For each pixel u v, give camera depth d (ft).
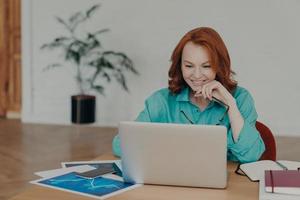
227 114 6.68
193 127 5.30
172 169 5.54
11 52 20.25
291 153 15.08
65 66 19.54
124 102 19.25
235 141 6.42
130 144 5.58
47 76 19.80
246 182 5.81
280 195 5.06
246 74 18.12
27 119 20.10
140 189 5.58
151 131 5.43
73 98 17.16
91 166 6.63
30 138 16.94
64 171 6.40
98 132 18.12
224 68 6.42
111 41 18.99
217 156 5.37
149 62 18.81
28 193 5.51
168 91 7.16
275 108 18.08
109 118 19.44
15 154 14.60
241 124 6.40
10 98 20.58
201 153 5.39
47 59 19.69
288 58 17.71
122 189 5.60
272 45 17.75
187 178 5.55
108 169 6.32
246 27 17.84
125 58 18.67
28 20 19.52
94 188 5.65
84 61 19.25
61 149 15.31
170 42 18.52
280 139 17.26
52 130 18.43
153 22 18.56
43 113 20.02
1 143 16.10
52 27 19.47
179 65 6.69
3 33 20.17
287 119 18.04
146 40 18.71
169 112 7.02
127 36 18.84
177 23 18.35
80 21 19.13
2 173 12.50
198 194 5.39
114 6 18.79
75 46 19.17
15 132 17.98
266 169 6.10
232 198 5.25
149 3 18.47
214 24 18.07
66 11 19.22
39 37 19.63
